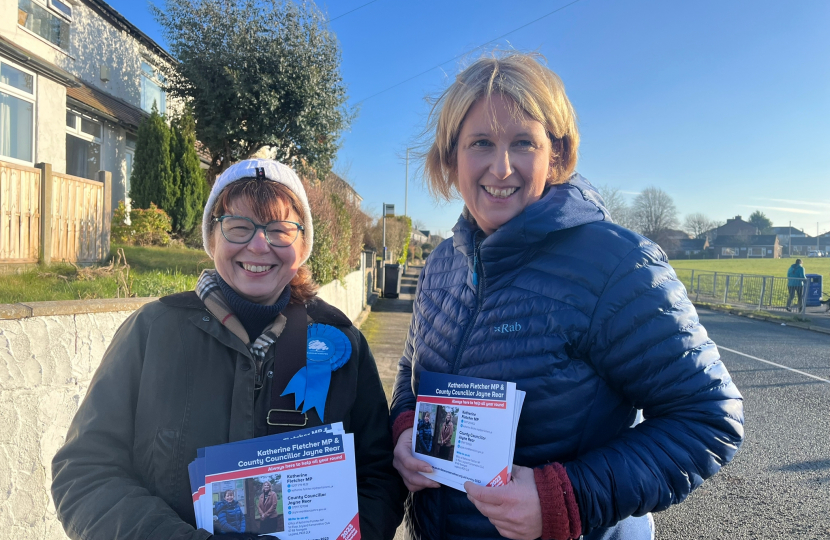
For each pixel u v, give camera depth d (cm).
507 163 126
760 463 389
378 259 1889
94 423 117
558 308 119
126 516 106
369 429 149
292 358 132
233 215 132
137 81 1359
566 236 127
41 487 204
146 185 1084
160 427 119
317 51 1355
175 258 739
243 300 131
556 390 118
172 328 128
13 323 194
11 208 512
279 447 117
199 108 1266
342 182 1316
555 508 106
